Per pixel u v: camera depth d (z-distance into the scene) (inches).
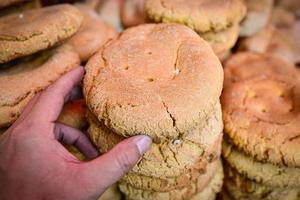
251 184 13.7
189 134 11.1
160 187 11.7
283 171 12.9
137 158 9.9
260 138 12.7
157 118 9.9
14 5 15.0
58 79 11.7
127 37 12.4
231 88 14.8
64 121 12.9
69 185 9.7
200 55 11.1
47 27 12.2
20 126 10.4
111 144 10.9
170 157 10.9
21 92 11.9
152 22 15.3
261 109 13.8
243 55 17.2
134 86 10.5
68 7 13.8
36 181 9.8
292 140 12.5
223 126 13.4
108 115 10.3
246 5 19.3
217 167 13.7
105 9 19.9
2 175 10.0
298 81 14.8
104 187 9.9
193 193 12.6
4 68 12.8
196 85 10.3
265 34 20.7
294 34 21.6
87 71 11.6
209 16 14.5
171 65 11.2
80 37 15.0
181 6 14.7
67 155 10.3
